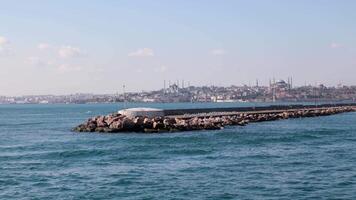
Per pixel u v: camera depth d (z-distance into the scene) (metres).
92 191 35.38
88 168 45.62
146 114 99.06
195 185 36.84
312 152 55.22
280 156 52.03
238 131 85.69
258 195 33.53
